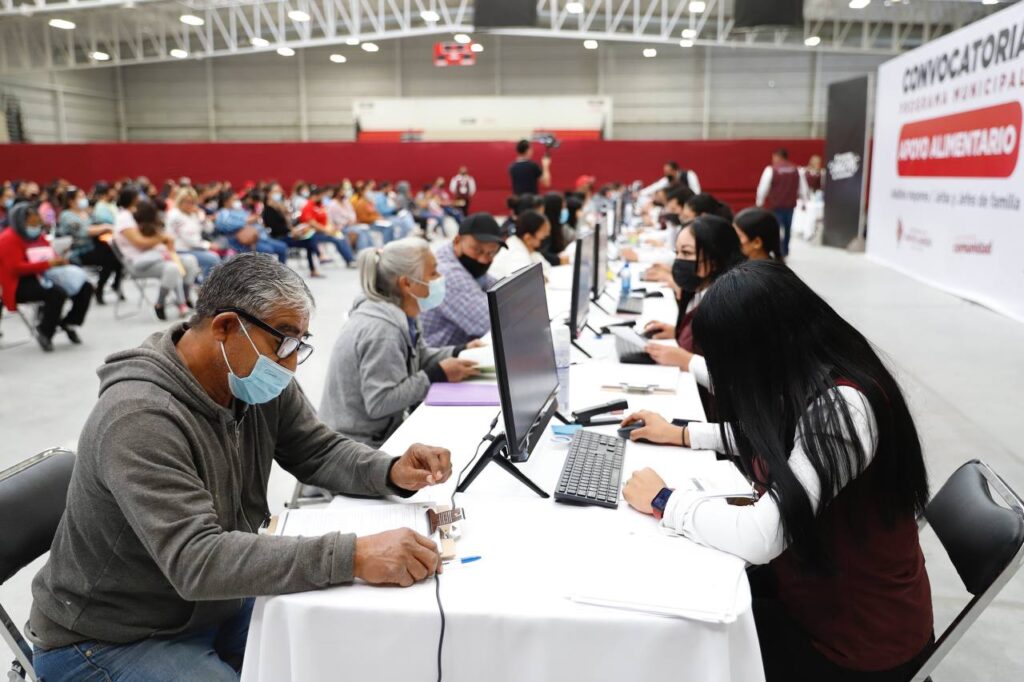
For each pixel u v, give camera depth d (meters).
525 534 1.46
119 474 1.24
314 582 1.24
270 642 1.25
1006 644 2.22
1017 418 4.09
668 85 20.36
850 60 19.77
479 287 3.38
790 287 1.34
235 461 1.45
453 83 20.91
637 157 19.03
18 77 18.62
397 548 1.28
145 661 1.36
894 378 1.35
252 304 1.32
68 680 1.36
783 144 18.67
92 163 18.97
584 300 3.22
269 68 21.31
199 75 21.52
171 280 7.00
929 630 1.38
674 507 1.44
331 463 1.67
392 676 1.23
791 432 1.32
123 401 1.28
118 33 17.42
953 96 7.60
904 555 1.33
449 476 1.61
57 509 1.60
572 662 1.20
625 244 7.55
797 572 1.37
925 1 14.42
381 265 2.43
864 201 11.37
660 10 17.05
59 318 5.91
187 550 1.22
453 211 17.08
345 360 2.38
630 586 1.24
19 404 4.64
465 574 1.31
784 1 11.68
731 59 20.03
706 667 1.18
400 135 19.66
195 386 1.35
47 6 13.79
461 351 2.84
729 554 1.34
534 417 1.75
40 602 1.38
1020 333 6.00
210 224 10.95
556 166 19.19
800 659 1.39
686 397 2.33
